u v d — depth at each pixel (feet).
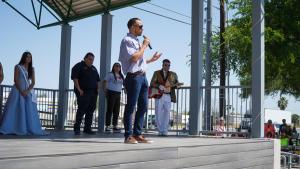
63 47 38.42
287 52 50.70
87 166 12.89
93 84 29.04
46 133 27.04
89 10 37.42
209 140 22.99
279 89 68.85
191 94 30.35
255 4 27.81
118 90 33.35
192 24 30.78
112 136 25.77
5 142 18.58
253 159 23.72
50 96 38.06
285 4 50.57
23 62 26.30
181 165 17.40
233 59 62.80
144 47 18.01
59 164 11.98
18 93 25.84
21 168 10.94
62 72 38.17
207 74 56.08
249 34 54.85
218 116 29.68
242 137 27.50
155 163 15.89
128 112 18.37
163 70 30.40
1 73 26.61
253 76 27.45
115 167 13.97
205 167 19.06
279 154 26.73
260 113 26.96
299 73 57.31
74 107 37.37
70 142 18.84
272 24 51.31
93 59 29.30
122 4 34.91
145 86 18.72
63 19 38.58
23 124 25.64
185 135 29.43
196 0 30.73
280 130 69.77
